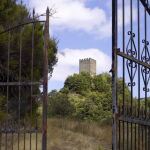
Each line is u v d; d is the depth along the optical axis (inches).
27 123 274.1
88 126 562.6
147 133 187.2
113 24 162.1
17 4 442.6
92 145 434.6
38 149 346.6
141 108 178.4
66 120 620.7
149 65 187.3
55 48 521.3
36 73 428.1
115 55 160.1
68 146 409.4
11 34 411.2
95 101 1200.2
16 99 389.1
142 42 186.7
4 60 401.7
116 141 155.7
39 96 222.7
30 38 419.8
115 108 157.5
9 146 338.0
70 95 1384.1
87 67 2422.5
